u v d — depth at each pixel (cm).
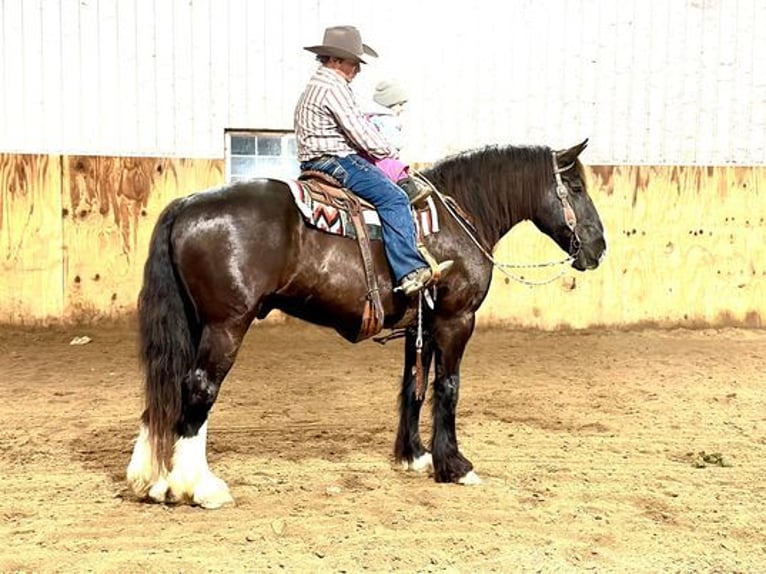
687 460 529
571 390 732
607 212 1045
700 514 430
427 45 1062
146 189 991
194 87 1038
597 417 636
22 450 535
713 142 1105
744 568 366
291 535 392
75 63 1019
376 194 440
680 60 1094
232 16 1038
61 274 980
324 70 447
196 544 381
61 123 1023
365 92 1055
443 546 382
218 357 415
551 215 509
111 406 660
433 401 486
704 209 1056
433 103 1069
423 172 502
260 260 414
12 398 682
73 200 978
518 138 1082
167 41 1031
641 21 1086
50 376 770
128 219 990
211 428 597
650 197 1049
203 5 1032
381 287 447
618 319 1052
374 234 443
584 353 916
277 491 456
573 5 1077
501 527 406
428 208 466
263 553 372
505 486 471
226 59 1041
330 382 761
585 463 518
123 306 994
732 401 694
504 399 693
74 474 485
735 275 1064
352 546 379
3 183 962
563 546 384
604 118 1091
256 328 1009
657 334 1028
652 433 592
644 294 1055
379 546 379
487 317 1038
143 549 375
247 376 781
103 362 836
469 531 401
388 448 553
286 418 630
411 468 498
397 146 544
